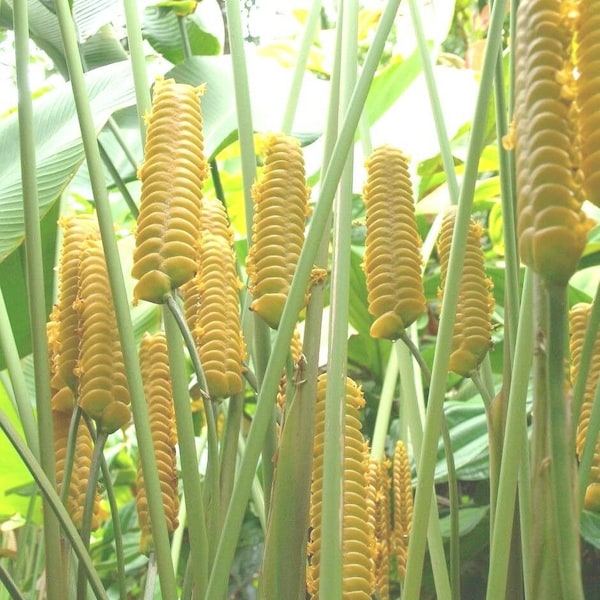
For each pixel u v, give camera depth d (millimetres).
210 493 684
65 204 1042
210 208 758
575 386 534
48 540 643
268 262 626
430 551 731
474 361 703
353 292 1634
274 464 627
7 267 1075
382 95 1533
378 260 655
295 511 589
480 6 2258
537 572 473
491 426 695
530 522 497
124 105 946
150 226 583
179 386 613
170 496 725
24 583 1535
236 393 677
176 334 622
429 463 577
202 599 592
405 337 659
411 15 919
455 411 1421
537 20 429
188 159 597
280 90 1238
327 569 538
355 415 661
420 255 669
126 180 1217
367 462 684
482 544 1374
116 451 2021
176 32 1542
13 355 748
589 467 541
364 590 629
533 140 418
